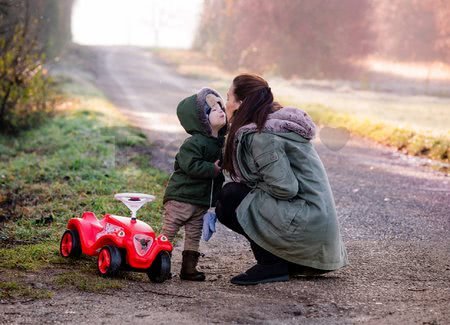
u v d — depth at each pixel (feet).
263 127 25.34
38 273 25.90
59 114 85.40
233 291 24.64
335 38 198.18
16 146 64.03
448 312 21.91
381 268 28.37
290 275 26.76
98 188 42.60
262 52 206.08
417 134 72.64
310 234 25.13
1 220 36.06
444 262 29.53
